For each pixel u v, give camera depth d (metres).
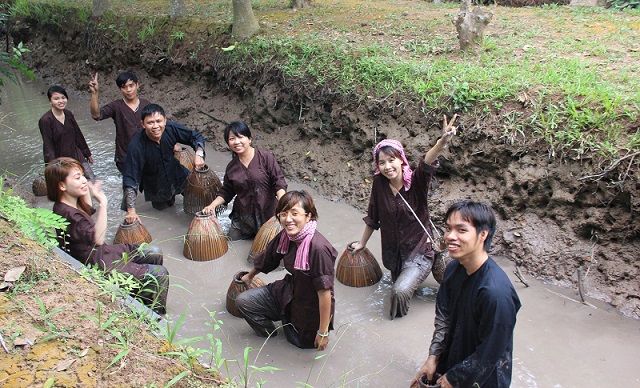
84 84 12.66
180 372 3.16
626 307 5.15
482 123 6.44
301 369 4.56
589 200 5.68
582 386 4.31
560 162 5.84
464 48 8.02
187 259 6.25
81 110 11.48
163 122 6.77
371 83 7.61
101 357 3.18
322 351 4.76
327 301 4.39
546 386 4.32
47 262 4.02
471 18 7.90
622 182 5.40
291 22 10.41
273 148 8.60
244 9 9.79
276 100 8.72
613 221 5.51
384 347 4.79
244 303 4.76
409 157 6.98
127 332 3.38
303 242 4.37
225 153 9.12
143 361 3.20
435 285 5.65
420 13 10.66
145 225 7.02
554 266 5.67
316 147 8.19
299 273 4.46
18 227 4.34
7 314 3.45
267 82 8.87
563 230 5.82
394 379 4.43
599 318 5.06
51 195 4.79
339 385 4.39
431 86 7.07
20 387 2.94
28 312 3.49
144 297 4.72
